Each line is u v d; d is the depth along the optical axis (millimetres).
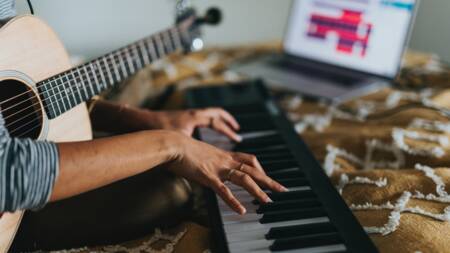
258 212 817
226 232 777
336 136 1193
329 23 1554
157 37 1265
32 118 900
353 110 1342
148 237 883
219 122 1130
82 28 1938
